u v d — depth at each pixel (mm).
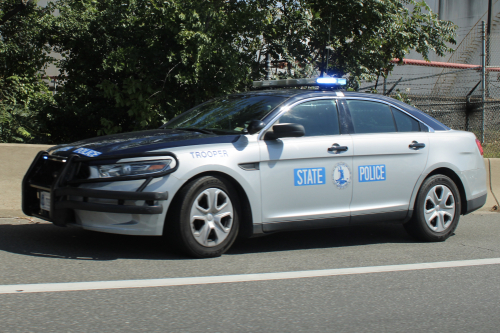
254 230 4957
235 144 4891
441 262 5023
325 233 6359
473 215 8133
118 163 4480
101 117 12312
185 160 4594
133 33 10938
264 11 10547
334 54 11664
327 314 3479
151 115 10523
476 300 3891
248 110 5410
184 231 4586
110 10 11156
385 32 11289
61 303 3459
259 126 4941
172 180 4516
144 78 10688
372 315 3496
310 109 5422
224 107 5730
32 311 3291
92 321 3170
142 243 5207
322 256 5141
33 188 4973
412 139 5867
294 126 4887
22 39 14930
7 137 11773
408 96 13727
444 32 12133
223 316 3355
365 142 5523
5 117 11789
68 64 12734
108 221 4500
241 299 3705
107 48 11914
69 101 12766
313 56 11672
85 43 12273
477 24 22188
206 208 4715
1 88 13734
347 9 11031
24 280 3920
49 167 4855
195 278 4152
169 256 4773
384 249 5578
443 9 21844
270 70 11266
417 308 3672
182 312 3395
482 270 4758
